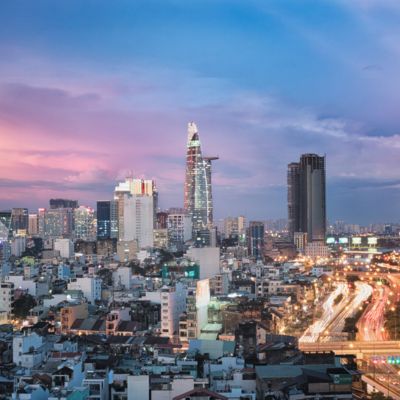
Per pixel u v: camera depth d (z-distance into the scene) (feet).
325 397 635.25
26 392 629.10
